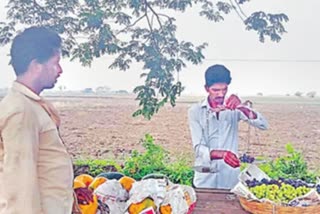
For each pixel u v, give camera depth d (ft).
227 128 8.86
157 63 12.90
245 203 5.95
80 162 12.36
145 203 5.11
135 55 12.96
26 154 4.09
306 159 12.56
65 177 4.57
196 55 12.87
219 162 8.58
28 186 4.05
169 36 12.93
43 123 4.37
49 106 4.65
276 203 5.60
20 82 4.44
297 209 5.54
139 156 11.46
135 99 13.17
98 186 5.52
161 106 12.96
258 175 6.66
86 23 12.53
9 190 4.03
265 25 12.95
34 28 4.64
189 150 12.31
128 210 5.14
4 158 4.09
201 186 8.56
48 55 4.53
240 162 8.51
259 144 12.60
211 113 8.87
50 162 4.42
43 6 12.72
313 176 9.32
